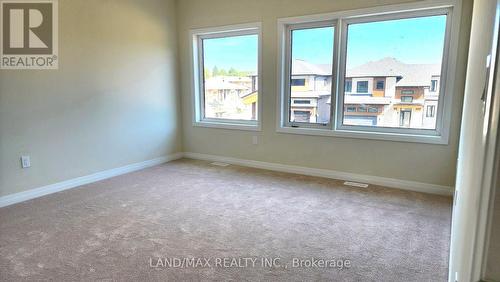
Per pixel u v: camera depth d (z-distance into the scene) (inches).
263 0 163.8
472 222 23.8
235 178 159.8
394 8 133.3
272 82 168.2
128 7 165.0
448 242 94.3
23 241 95.4
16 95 126.9
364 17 142.6
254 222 108.3
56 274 79.2
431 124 136.8
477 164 27.0
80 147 150.1
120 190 142.0
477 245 19.7
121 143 168.9
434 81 133.6
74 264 83.4
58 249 90.8
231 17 174.9
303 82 163.6
